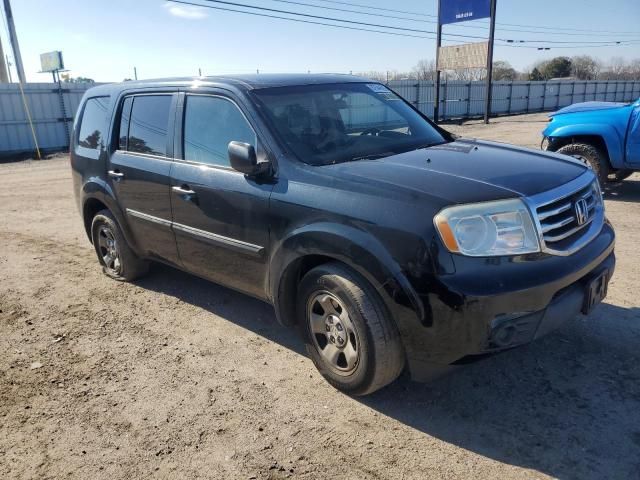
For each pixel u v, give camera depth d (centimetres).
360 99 435
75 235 761
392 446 288
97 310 489
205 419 320
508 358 365
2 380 374
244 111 381
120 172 488
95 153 528
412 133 426
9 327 461
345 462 278
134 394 350
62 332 446
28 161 1930
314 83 427
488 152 374
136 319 465
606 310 428
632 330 394
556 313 289
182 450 294
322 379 356
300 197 331
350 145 381
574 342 381
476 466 270
